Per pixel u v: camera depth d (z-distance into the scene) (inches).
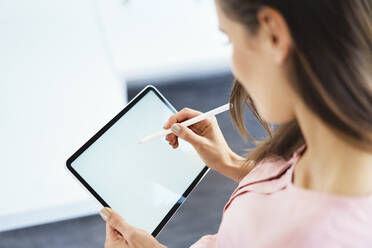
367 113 15.2
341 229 15.8
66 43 79.7
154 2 86.8
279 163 22.1
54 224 64.1
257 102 18.1
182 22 86.7
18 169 65.4
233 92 28.3
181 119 32.2
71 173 31.2
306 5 14.7
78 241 63.0
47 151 66.7
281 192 18.9
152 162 33.4
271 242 17.6
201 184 69.2
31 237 63.0
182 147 34.5
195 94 81.8
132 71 82.3
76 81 74.7
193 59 83.8
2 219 62.2
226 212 22.4
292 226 17.0
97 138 32.4
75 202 63.9
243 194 21.9
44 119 69.9
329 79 15.0
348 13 14.9
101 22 84.4
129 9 85.7
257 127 74.0
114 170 32.3
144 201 32.5
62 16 83.3
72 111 70.9
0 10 83.0
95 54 78.8
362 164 15.9
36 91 73.0
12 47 78.4
